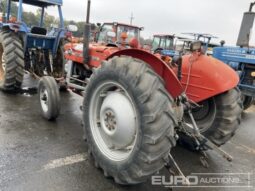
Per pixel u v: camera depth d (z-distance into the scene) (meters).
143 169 2.27
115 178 2.49
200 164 3.14
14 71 5.09
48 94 3.85
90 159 2.96
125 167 2.38
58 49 5.61
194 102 2.95
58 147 3.19
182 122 2.83
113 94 2.60
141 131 2.23
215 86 2.91
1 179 2.47
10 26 4.98
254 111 6.70
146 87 2.22
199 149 3.24
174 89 2.44
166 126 2.21
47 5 6.05
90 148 2.79
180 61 2.82
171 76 2.40
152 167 2.26
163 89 2.27
